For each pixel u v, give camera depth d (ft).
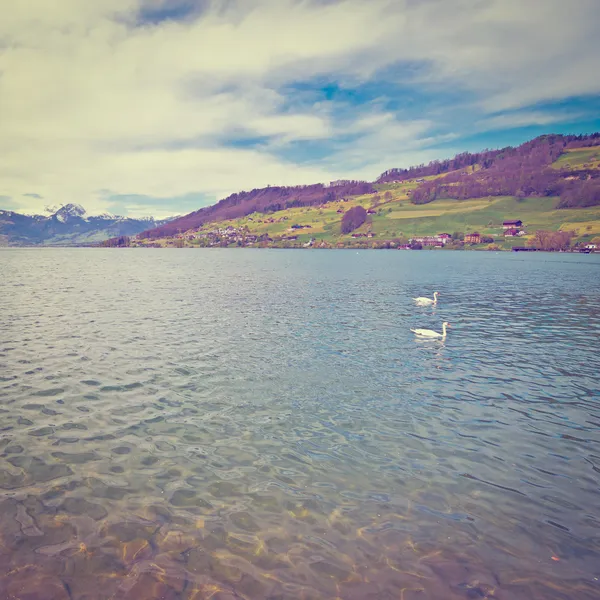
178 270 392.68
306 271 381.19
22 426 61.77
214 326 133.69
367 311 166.61
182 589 34.17
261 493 47.24
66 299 189.98
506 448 58.75
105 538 39.65
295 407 71.20
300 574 36.01
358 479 50.42
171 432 61.26
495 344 117.70
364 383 83.66
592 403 75.46
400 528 42.04
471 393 79.41
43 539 39.32
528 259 601.62
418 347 112.37
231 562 37.19
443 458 55.72
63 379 81.66
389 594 34.19
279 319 147.13
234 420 65.72
